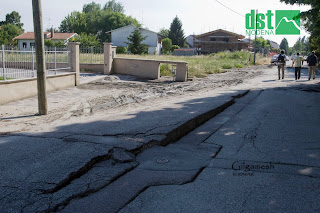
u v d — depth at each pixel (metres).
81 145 4.98
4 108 9.27
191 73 21.73
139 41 49.59
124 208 3.14
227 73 25.00
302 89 13.12
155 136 5.52
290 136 5.88
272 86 14.57
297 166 4.28
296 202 3.21
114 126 6.27
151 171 4.16
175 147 5.29
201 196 3.38
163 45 79.69
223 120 7.47
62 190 3.50
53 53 13.41
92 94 12.54
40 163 4.20
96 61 20.45
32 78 11.28
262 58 52.47
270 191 3.48
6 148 4.92
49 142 5.20
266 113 8.19
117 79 17.81
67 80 14.08
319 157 4.65
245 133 6.18
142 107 9.29
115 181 3.83
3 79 10.48
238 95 11.29
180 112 7.69
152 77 18.84
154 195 3.42
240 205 3.17
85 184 3.67
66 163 4.18
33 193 3.37
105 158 4.56
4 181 3.64
